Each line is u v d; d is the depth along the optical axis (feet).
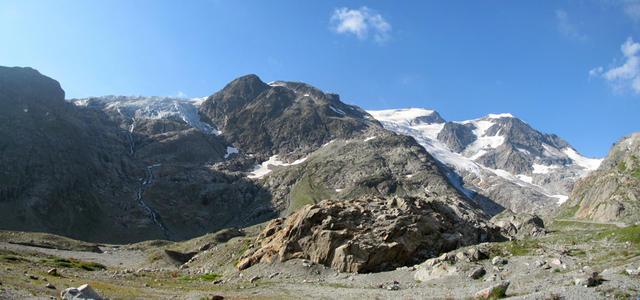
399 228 265.95
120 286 197.47
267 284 220.84
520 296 143.74
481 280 183.73
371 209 290.97
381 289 191.93
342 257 244.63
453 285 182.09
